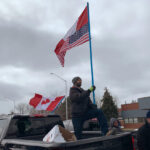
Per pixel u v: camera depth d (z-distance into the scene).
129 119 44.53
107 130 4.39
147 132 3.77
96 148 3.18
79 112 4.36
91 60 8.52
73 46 9.23
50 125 5.38
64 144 2.84
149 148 3.78
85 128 7.93
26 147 3.33
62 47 9.72
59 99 9.16
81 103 4.38
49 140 3.76
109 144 3.40
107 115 47.12
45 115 5.28
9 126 4.59
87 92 4.22
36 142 3.16
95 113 4.45
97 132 5.34
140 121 42.22
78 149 2.95
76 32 9.24
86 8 9.05
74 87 4.47
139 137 3.83
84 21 9.02
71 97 4.36
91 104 4.55
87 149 3.06
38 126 5.15
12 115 4.72
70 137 3.79
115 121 6.07
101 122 4.45
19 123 4.79
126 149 3.70
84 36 8.91
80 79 4.59
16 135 4.66
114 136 3.53
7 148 3.95
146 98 35.94
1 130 4.65
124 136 3.73
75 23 9.38
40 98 9.30
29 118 5.00
